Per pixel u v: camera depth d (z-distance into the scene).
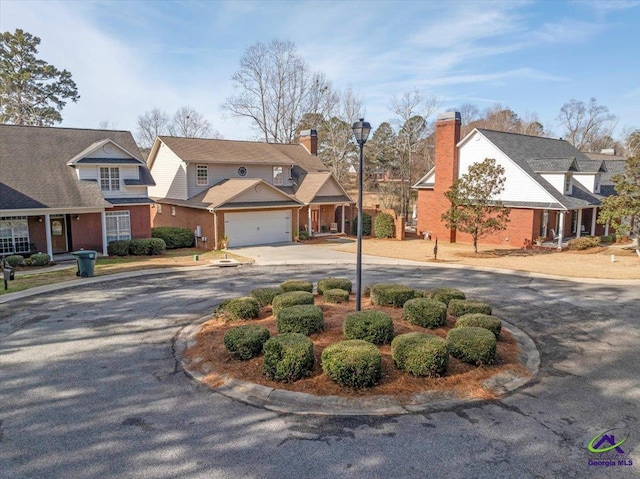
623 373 7.70
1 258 20.03
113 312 11.73
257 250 24.78
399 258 22.08
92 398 6.69
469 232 23.80
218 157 28.97
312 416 6.06
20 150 22.56
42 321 10.88
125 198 24.02
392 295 10.33
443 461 5.04
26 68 45.91
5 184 20.27
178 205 28.12
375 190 55.62
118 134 26.47
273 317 9.94
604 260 20.91
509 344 8.80
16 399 6.67
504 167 26.42
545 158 28.17
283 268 19.23
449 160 28.56
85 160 22.72
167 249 25.62
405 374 7.05
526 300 13.12
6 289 14.44
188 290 14.58
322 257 22.33
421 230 31.59
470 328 8.12
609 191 29.70
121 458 5.14
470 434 5.62
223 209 24.84
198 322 10.71
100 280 16.19
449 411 6.19
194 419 6.03
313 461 5.05
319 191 31.08
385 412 6.13
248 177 30.50
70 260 20.91
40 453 5.24
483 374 7.22
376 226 31.66
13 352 8.72
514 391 6.90
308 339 7.31
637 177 21.38
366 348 6.93
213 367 7.61
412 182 50.06
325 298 10.89
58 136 24.45
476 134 27.52
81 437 5.59
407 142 48.12
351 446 5.35
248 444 5.41
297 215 29.12
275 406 6.35
